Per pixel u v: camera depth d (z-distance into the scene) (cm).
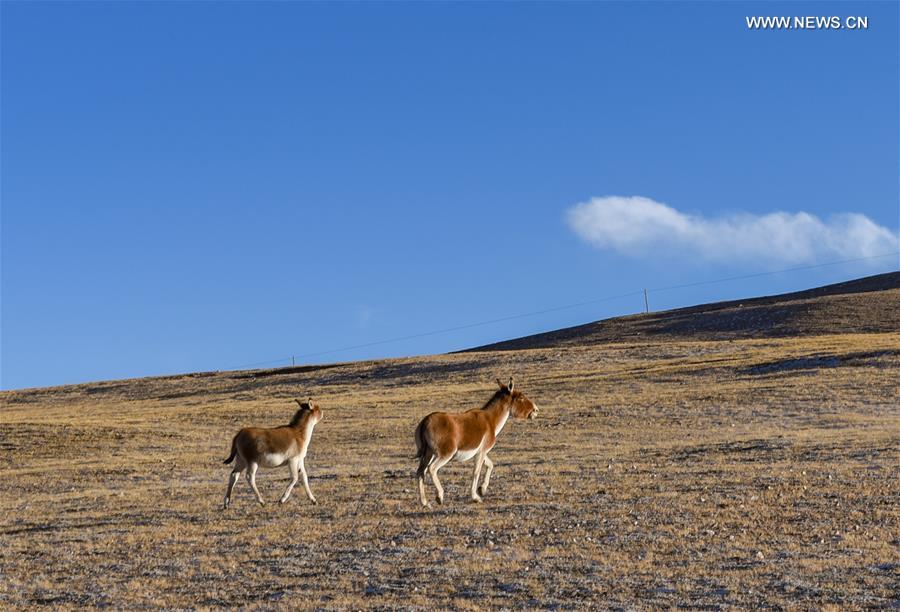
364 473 2912
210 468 3550
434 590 1348
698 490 2075
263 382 8950
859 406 4147
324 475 2927
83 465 3875
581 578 1366
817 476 2167
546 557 1501
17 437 4844
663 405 4756
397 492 2355
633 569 1399
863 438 2922
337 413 5559
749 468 2411
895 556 1392
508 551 1552
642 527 1689
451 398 6041
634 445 3409
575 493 2136
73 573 1622
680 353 7719
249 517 2073
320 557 1602
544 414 4819
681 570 1379
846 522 1638
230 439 4825
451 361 8675
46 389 11000
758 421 3994
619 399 5203
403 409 5597
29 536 2052
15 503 2820
